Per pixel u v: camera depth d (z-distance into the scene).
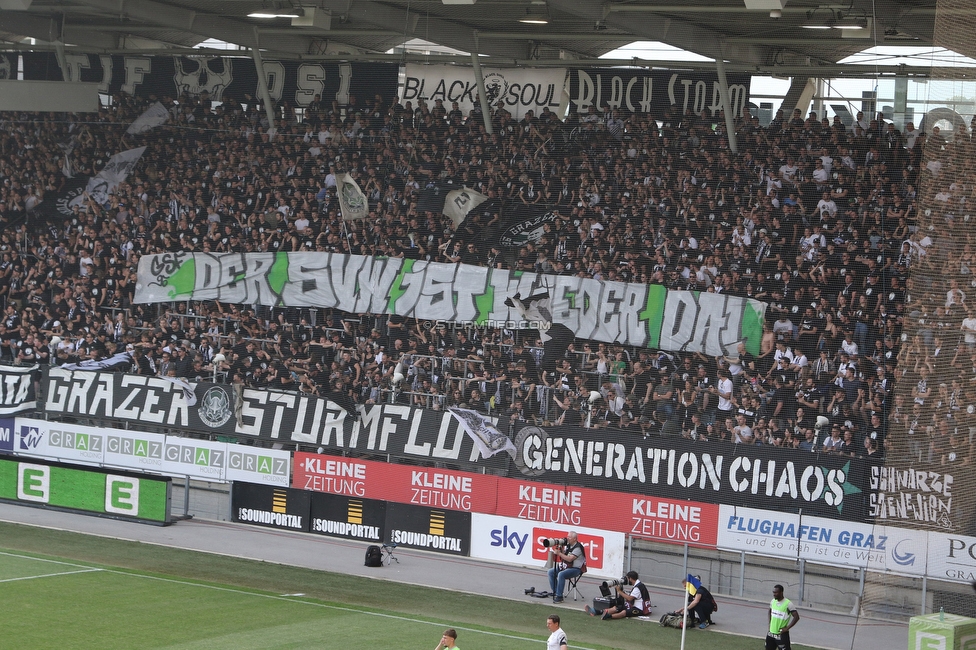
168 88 77.94
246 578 51.16
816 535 49.62
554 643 36.03
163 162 77.19
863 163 61.62
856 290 59.22
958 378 46.53
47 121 79.88
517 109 70.25
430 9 65.75
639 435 54.66
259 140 75.38
